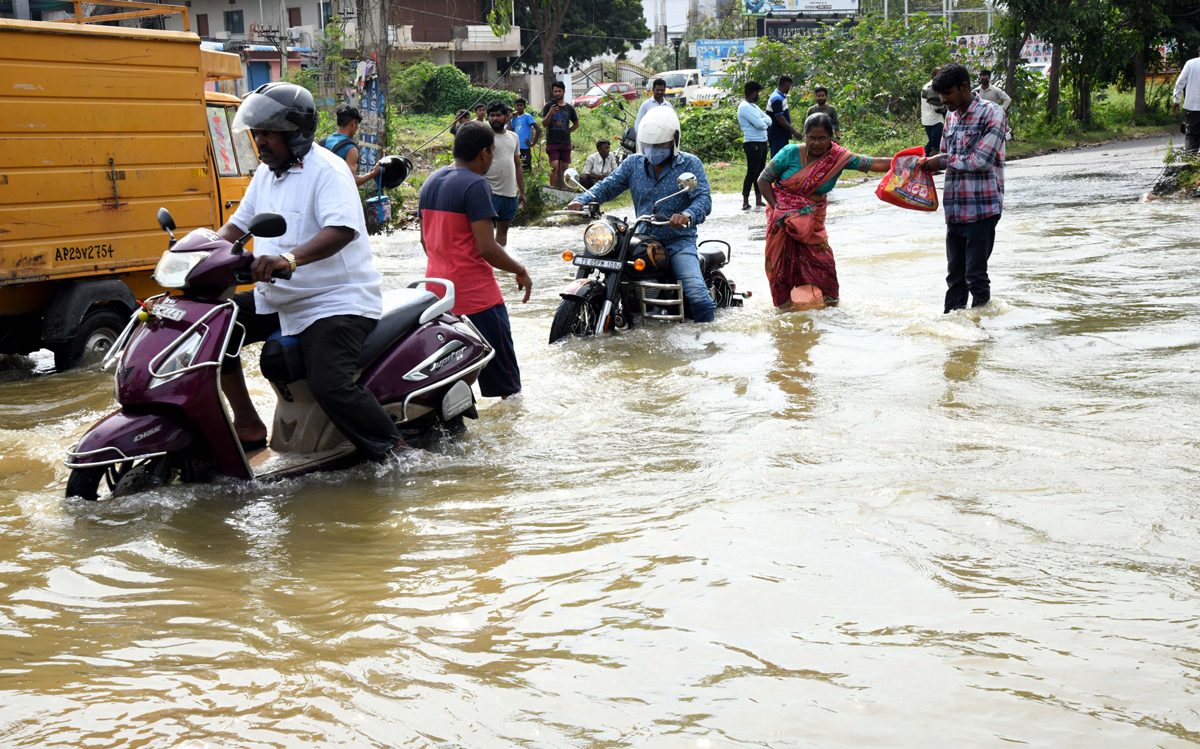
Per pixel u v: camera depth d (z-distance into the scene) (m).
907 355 6.29
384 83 21.50
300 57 41.59
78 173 6.99
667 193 7.61
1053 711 2.25
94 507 3.96
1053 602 2.81
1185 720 2.20
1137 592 2.86
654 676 2.46
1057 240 10.95
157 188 7.55
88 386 6.53
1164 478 3.84
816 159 7.72
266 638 2.74
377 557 3.37
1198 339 6.32
